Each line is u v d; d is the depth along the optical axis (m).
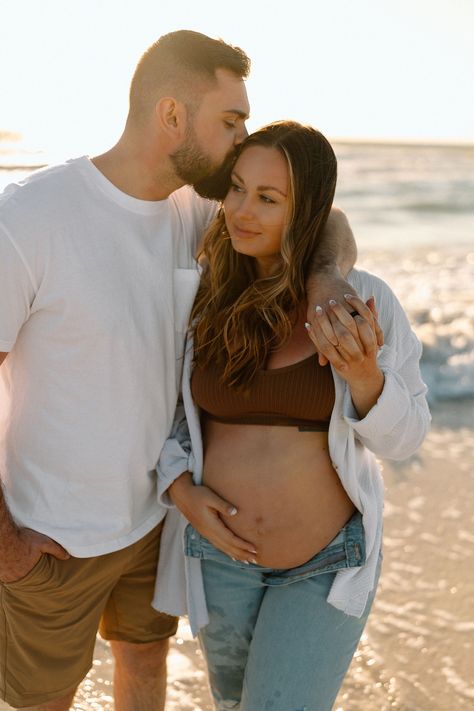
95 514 2.47
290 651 2.35
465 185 34.28
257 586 2.47
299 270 2.40
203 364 2.50
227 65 2.40
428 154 57.00
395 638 3.54
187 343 2.58
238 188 2.41
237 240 2.42
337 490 2.43
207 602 2.55
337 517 2.42
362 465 2.49
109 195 2.39
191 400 2.57
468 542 4.38
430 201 29.61
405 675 3.31
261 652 2.37
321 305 2.22
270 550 2.40
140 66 2.42
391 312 2.46
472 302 9.88
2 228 2.24
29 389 2.42
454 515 4.68
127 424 2.44
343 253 2.46
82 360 2.36
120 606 2.79
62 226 2.30
